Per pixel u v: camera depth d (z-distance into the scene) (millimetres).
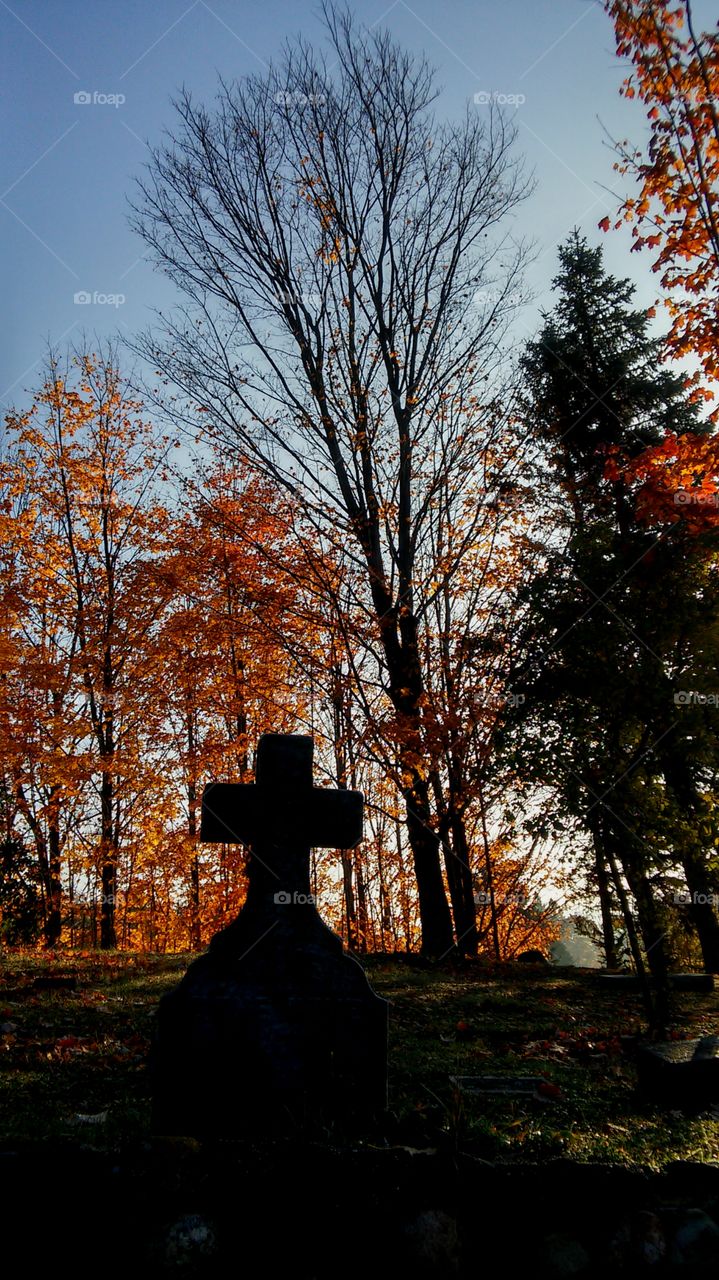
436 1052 6988
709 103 10398
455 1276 2871
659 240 12086
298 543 18391
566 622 8406
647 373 20109
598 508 16594
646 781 8148
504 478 17797
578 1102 5477
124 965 12297
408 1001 9508
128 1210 2865
